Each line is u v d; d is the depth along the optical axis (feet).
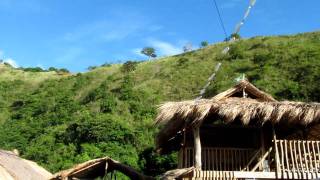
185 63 215.51
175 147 61.31
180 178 46.09
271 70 172.04
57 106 182.29
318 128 51.57
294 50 187.42
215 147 51.52
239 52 205.05
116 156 118.83
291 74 164.14
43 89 225.56
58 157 124.36
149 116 155.84
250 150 49.42
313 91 145.18
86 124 137.69
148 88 190.49
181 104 46.39
